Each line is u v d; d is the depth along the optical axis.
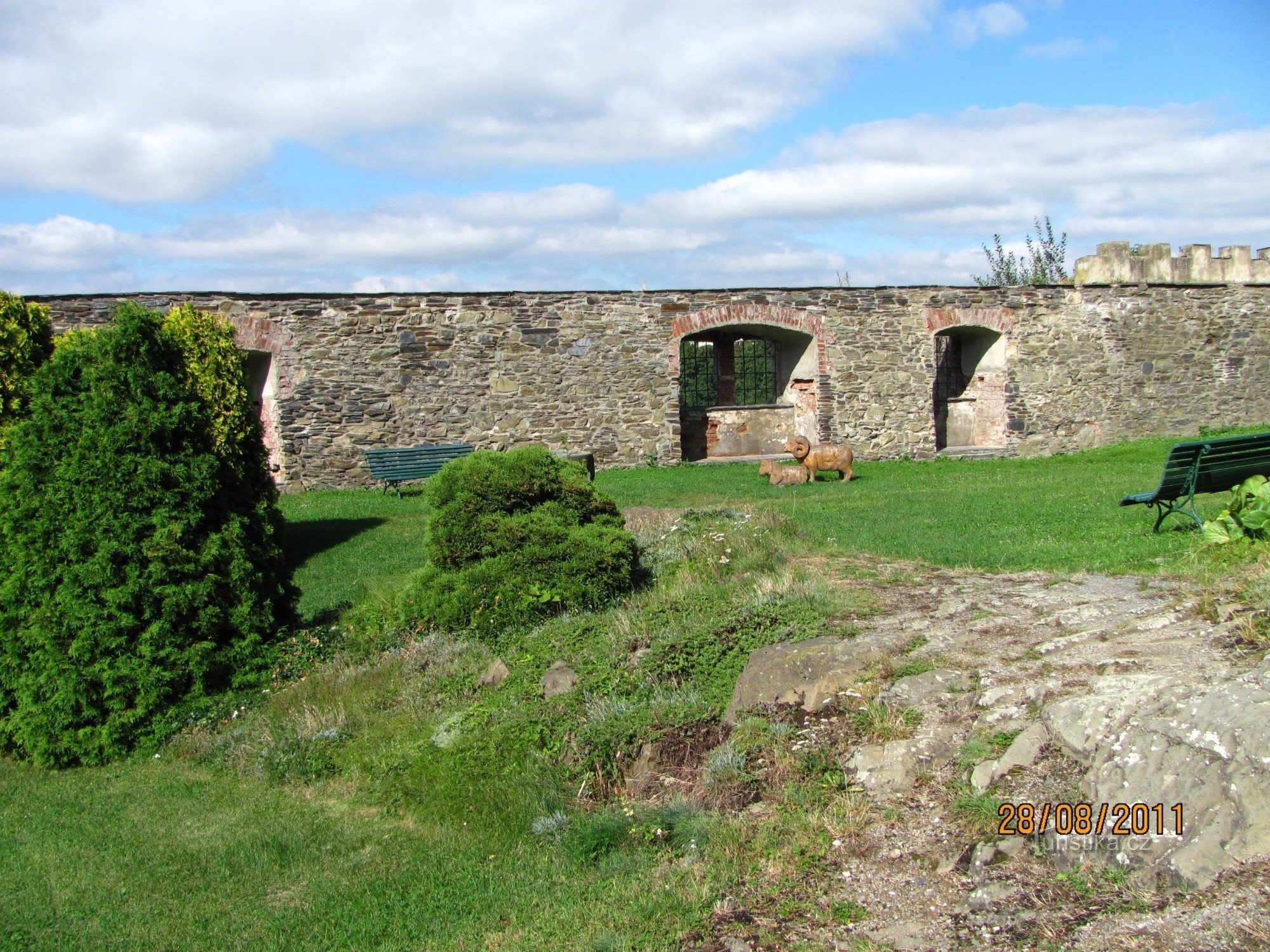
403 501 13.88
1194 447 6.86
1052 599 5.53
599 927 3.48
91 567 5.95
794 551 7.70
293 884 4.25
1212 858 2.91
